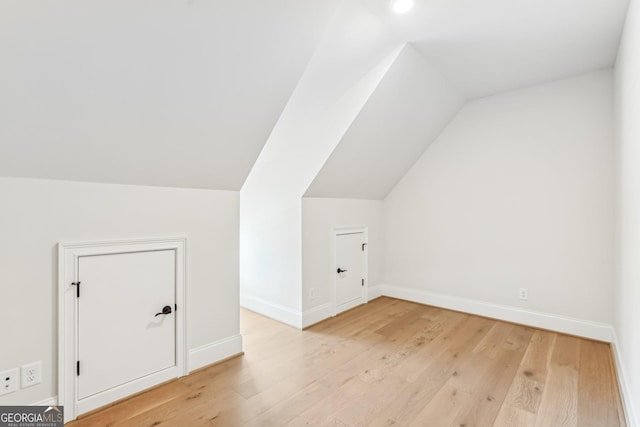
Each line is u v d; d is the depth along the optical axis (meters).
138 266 1.82
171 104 1.52
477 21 1.85
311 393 1.82
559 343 2.48
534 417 1.61
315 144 2.68
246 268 3.37
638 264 1.44
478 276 3.16
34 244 1.48
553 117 2.70
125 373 1.77
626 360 1.79
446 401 1.74
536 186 2.79
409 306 3.49
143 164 1.73
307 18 1.49
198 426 1.53
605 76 2.46
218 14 1.29
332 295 3.17
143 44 1.25
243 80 1.60
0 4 0.97
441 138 3.37
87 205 1.63
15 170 1.41
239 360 2.22
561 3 1.69
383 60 2.16
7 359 1.42
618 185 2.19
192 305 2.06
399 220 3.76
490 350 2.37
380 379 1.97
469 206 3.20
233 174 2.15
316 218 3.01
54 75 1.19
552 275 2.73
